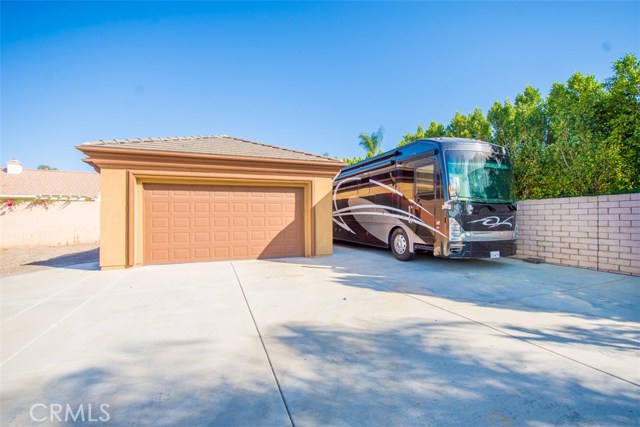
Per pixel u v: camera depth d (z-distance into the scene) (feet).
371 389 8.01
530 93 56.44
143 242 26.76
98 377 8.79
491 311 14.28
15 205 49.14
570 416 6.91
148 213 26.99
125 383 8.45
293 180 30.73
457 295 17.06
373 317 13.51
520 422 6.72
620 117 29.30
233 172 28.58
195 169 27.32
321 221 31.78
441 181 23.65
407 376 8.63
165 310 14.80
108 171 25.07
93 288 19.17
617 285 19.22
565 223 26.08
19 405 7.52
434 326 12.41
